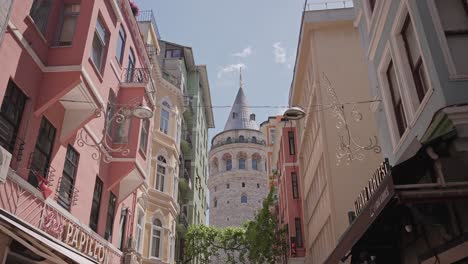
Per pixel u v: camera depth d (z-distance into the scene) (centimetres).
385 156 1160
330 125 2059
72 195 1286
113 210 1698
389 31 1034
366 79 2162
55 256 901
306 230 2797
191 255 3722
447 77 764
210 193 7831
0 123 960
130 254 1809
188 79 4422
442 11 834
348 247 886
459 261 741
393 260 1047
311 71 2450
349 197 1895
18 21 1023
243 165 7738
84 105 1236
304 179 2950
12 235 833
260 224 3478
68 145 1283
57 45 1227
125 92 1695
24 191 1010
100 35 1457
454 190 638
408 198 638
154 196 2383
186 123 4141
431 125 745
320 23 2341
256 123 8400
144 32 2728
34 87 1098
